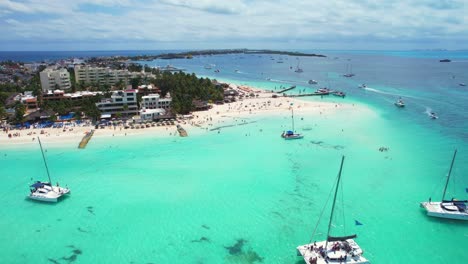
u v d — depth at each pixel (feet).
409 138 397.80
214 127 458.09
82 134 422.82
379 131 429.38
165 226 223.92
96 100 537.24
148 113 481.05
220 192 268.62
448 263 185.26
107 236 214.69
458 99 631.97
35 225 227.61
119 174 306.14
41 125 458.50
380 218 227.20
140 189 276.00
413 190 265.75
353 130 435.53
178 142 394.93
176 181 289.94
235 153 357.00
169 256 195.00
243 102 629.10
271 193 265.34
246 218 231.09
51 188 270.05
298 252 190.39
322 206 244.01
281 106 586.04
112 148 375.25
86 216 237.25
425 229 215.10
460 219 223.30
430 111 538.47
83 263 190.49
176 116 503.61
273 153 355.15
